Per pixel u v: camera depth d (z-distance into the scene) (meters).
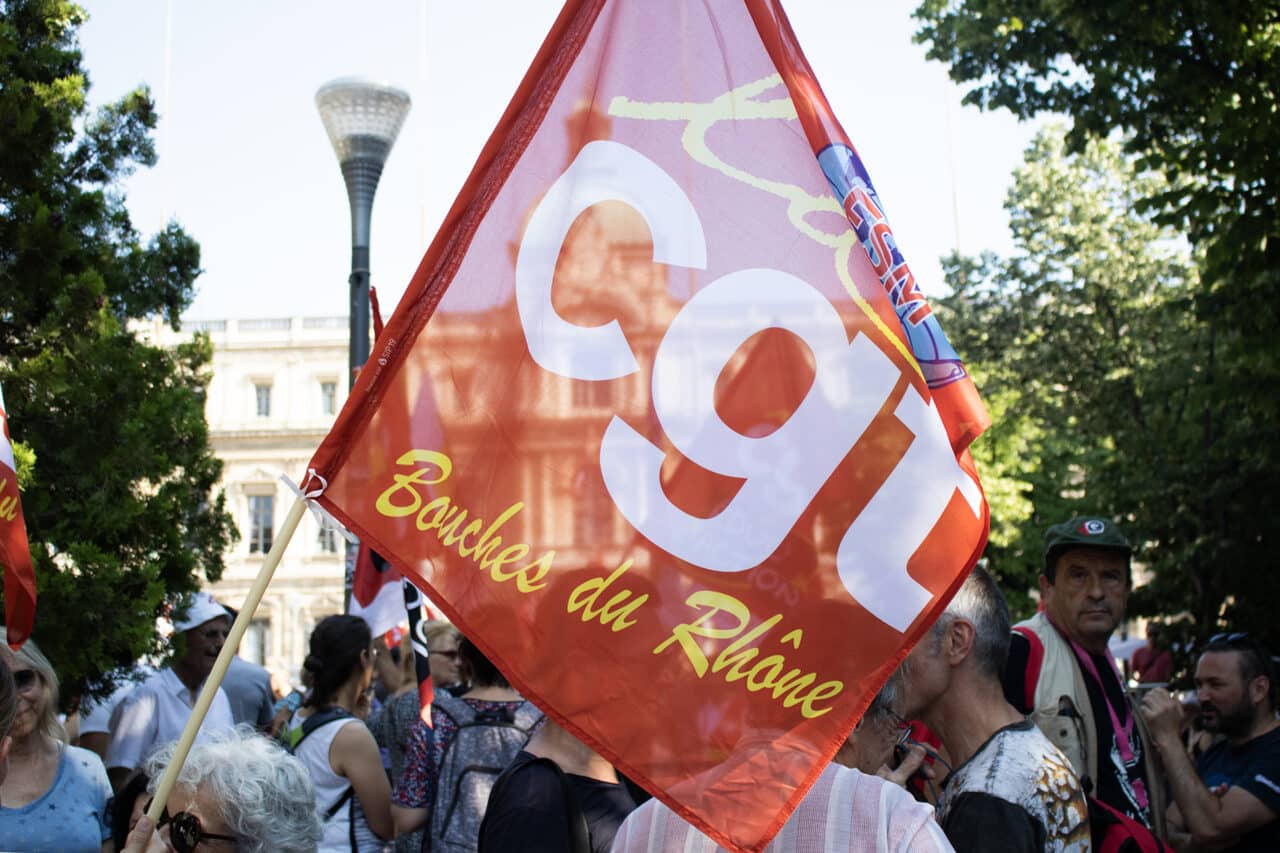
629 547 2.96
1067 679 4.65
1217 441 15.59
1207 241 12.59
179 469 8.54
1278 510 14.95
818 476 2.98
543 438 3.01
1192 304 12.87
